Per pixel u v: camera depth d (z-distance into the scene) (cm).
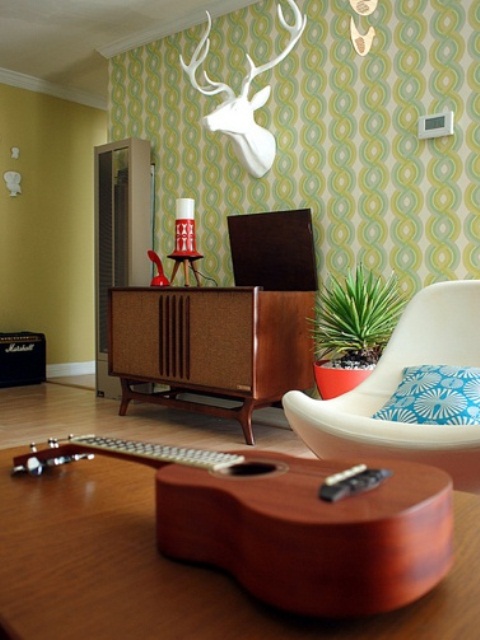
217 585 64
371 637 55
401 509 59
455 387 182
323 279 351
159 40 435
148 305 363
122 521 82
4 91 516
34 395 457
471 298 205
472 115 294
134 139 425
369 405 204
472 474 151
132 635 54
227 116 332
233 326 318
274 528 57
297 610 56
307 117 355
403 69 316
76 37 446
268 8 371
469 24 293
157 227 444
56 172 554
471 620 59
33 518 83
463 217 298
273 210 373
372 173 329
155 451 88
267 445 313
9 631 55
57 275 557
